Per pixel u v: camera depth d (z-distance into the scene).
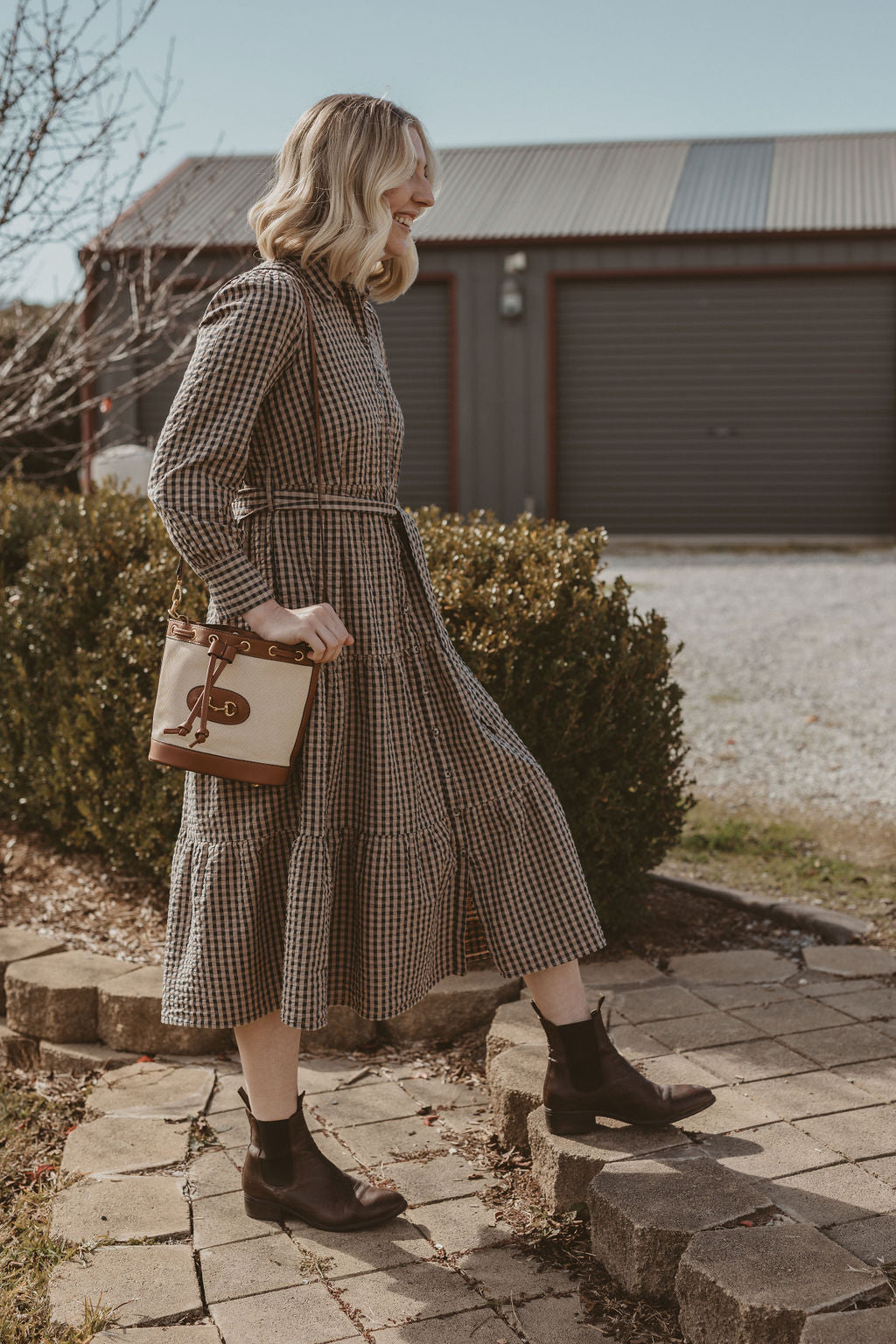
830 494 14.21
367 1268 2.00
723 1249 1.80
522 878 2.10
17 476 5.09
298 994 1.86
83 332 4.92
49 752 3.74
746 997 2.85
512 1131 2.37
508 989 2.93
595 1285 1.94
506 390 14.30
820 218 13.84
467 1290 1.95
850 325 13.92
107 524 3.85
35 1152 2.53
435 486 14.59
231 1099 2.65
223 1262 2.03
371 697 1.95
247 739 1.83
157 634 3.47
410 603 2.08
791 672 7.34
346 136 1.87
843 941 3.39
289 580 1.91
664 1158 2.06
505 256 14.11
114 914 3.47
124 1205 2.21
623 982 2.97
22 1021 3.00
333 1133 2.47
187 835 2.00
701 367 14.22
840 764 5.48
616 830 3.24
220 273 11.83
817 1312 1.65
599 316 14.29
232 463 1.82
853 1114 2.26
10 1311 1.95
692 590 10.49
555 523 3.58
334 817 1.97
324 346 1.89
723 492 14.37
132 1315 1.89
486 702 2.17
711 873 4.03
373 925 1.96
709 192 14.85
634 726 3.30
